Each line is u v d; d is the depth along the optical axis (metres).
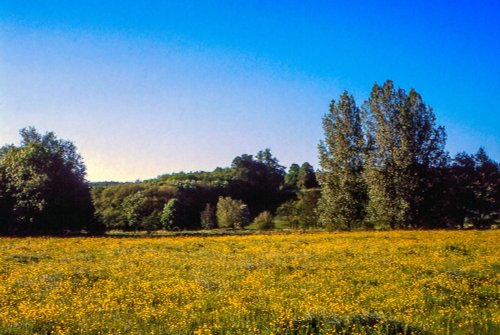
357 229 52.50
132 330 9.70
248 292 13.33
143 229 79.88
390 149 51.12
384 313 10.91
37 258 22.67
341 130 53.62
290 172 131.25
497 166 63.09
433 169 51.81
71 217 55.34
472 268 17.48
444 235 34.28
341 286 14.27
